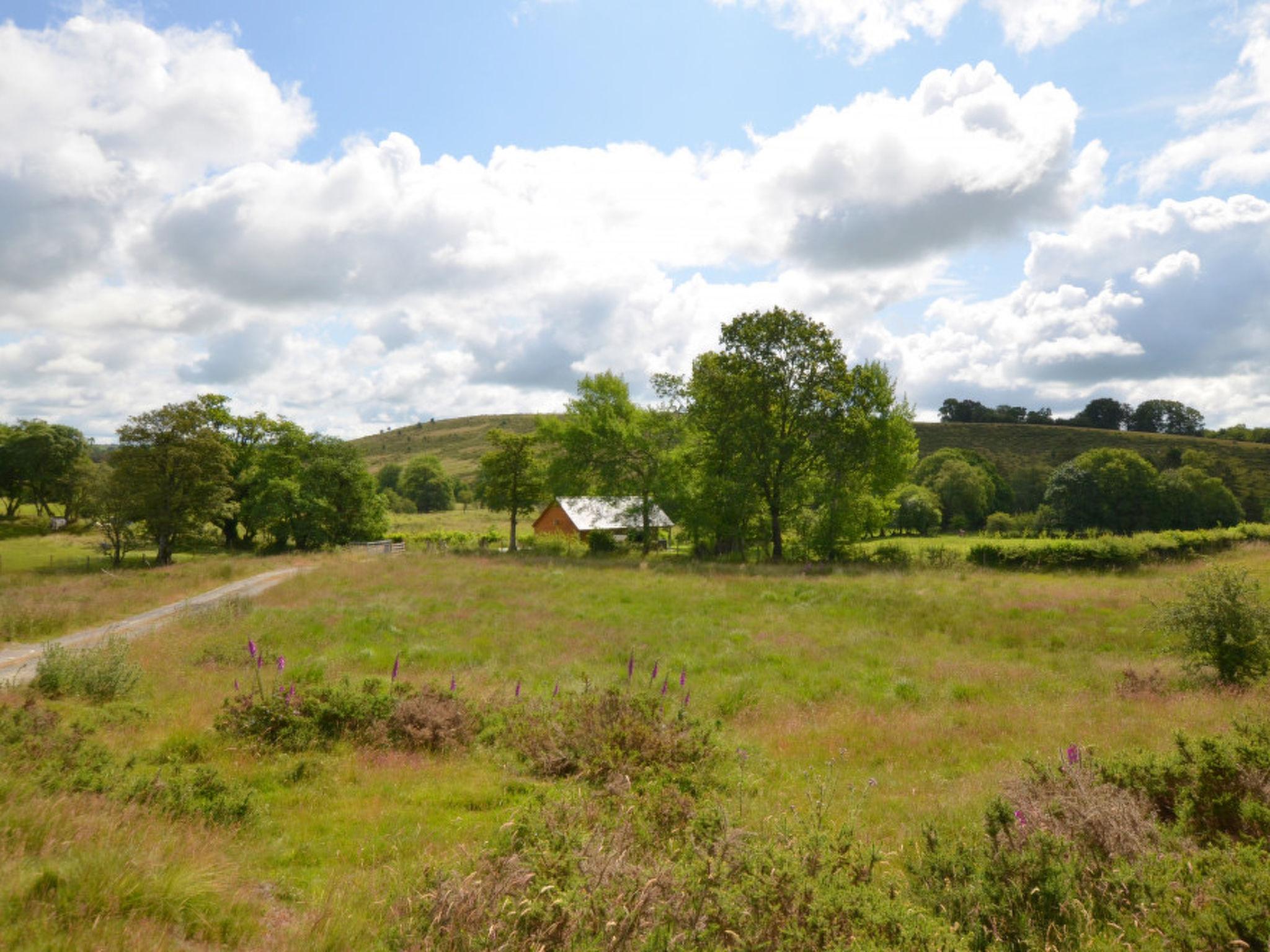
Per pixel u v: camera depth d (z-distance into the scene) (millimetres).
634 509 51875
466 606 25656
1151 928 4133
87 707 11445
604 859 4684
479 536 62688
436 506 129625
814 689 14836
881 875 5434
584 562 43125
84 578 33719
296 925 4500
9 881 4246
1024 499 106188
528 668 16562
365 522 60344
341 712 10781
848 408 44031
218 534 63719
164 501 45031
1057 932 4230
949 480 92938
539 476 55719
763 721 12617
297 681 13758
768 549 49281
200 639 18516
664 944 3852
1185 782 6570
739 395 44844
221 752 9648
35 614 20641
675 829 6152
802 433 44625
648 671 16359
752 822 6367
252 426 60469
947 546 43406
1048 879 4602
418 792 8367
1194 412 149500
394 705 11117
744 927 4070
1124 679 14805
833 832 6230
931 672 16219
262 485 57375
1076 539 38750
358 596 27578
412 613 23703
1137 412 154875
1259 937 3779
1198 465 100438
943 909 4625
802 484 45062
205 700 12312
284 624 21141
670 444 52719
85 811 5980
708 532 48719
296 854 6418
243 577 35469
